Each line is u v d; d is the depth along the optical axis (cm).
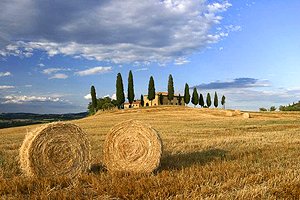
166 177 855
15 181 816
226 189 761
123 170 1012
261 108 9362
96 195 736
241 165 1020
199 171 932
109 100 11025
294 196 725
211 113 6178
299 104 9419
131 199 705
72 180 873
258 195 701
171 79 9062
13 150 1467
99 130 2750
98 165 1096
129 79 8156
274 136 2036
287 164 1059
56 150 964
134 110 6906
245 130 2708
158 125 3491
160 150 1027
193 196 688
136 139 1027
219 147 1505
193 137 2044
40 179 879
